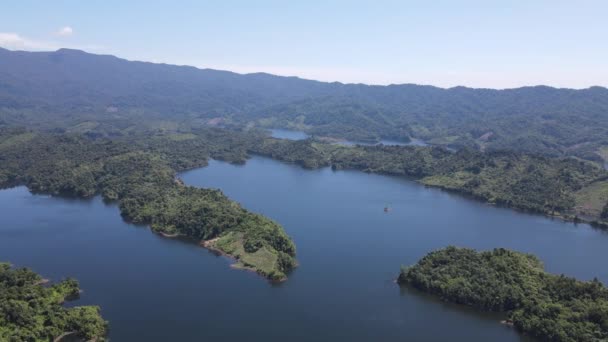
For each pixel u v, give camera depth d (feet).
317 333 593.01
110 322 604.08
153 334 580.71
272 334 587.68
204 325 602.85
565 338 556.10
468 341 584.40
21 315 544.62
